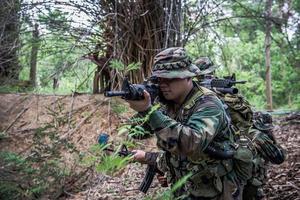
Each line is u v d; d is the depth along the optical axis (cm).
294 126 706
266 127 357
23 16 588
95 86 651
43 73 645
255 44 1630
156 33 631
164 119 239
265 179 353
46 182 428
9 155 403
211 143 262
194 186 269
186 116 257
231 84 343
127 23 619
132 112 545
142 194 429
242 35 1272
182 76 252
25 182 398
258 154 343
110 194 439
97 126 563
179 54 254
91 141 543
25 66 655
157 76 253
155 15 632
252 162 286
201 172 266
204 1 679
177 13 647
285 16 952
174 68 253
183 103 263
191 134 238
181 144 238
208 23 695
